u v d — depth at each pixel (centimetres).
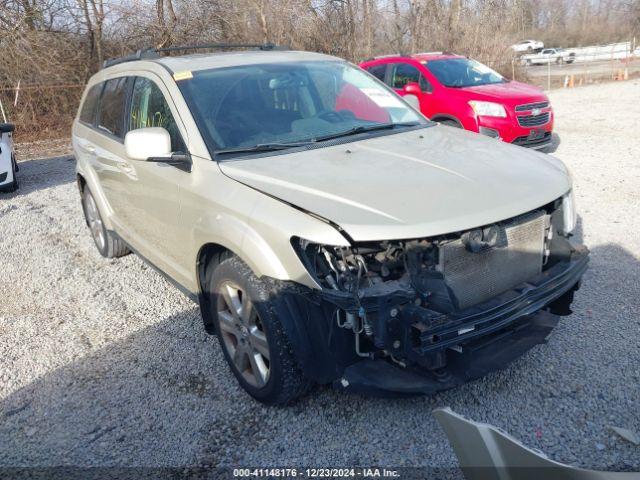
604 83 2411
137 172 437
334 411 344
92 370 408
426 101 1005
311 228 289
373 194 304
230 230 325
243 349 352
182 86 408
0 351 443
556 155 991
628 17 4834
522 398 344
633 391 343
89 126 579
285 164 350
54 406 370
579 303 450
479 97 931
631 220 629
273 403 343
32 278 585
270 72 442
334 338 299
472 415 332
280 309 308
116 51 1980
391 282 287
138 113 458
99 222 609
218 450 320
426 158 353
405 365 298
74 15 1898
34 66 1752
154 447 326
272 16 2161
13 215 823
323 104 437
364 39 2425
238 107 404
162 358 417
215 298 364
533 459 225
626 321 420
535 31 4894
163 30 1995
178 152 381
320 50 2272
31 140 1666
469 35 2519
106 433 340
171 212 394
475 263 300
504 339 327
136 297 525
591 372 363
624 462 291
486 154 365
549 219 338
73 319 489
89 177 562
